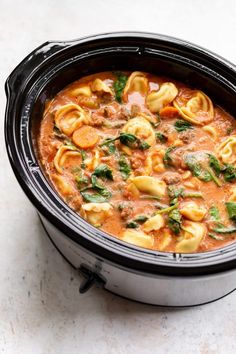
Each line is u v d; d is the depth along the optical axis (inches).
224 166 32.8
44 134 33.1
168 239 30.5
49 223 28.4
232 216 31.3
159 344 32.1
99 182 31.8
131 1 42.8
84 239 27.7
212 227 31.0
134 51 34.5
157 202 31.5
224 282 31.0
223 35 42.2
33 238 34.1
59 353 31.5
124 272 29.1
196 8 43.1
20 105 31.2
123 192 31.6
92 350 31.7
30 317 32.1
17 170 29.0
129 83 35.0
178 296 31.4
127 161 32.7
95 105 34.6
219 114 35.0
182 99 35.4
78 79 34.7
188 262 27.8
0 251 33.5
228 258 28.0
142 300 32.5
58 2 41.9
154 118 34.5
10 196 35.1
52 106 34.0
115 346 31.9
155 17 42.4
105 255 27.6
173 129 34.1
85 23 41.6
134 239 30.1
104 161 32.6
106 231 30.6
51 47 32.9
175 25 42.3
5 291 32.6
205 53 34.4
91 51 33.9
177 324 32.6
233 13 43.1
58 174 31.9
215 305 33.3
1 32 40.3
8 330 31.7
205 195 32.0
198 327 32.7
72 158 32.6
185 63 34.6
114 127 33.8
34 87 32.1
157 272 27.5
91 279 31.2
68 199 31.2
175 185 32.1
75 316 32.3
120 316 32.6
